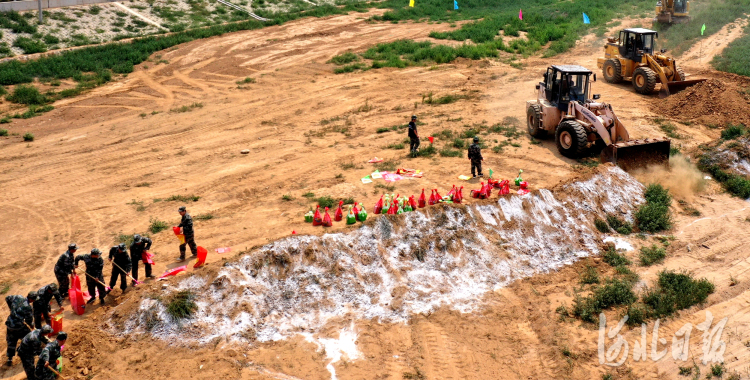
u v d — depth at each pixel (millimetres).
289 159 20000
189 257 12961
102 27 41688
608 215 15367
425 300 11953
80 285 11531
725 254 13758
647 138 18719
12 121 25703
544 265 13461
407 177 17344
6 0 41438
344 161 19438
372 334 10914
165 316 10781
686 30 39781
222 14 49031
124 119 25844
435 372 9992
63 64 33312
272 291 11688
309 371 9914
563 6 54250
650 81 26531
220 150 21359
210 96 29359
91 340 10375
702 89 24828
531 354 10539
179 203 16469
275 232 13828
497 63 35156
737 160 18469
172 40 39750
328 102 27719
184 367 9867
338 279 12070
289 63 35719
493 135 21656
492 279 12789
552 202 15023
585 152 19141
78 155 21266
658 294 12008
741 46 35188
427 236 13250
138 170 19469
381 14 52344
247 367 9953
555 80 20078
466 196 15477
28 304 9992
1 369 9883
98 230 14844
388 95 28641
